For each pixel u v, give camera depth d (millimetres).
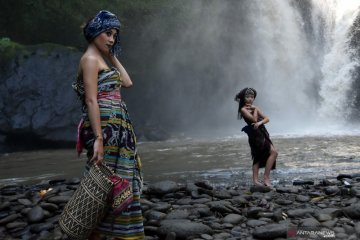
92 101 2770
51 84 18500
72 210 2648
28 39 21656
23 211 4699
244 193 5445
